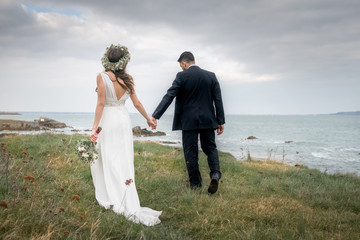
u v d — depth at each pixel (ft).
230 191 16.26
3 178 13.34
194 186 16.17
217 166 15.65
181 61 16.52
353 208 14.15
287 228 10.68
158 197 14.66
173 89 15.38
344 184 19.77
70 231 9.41
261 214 12.11
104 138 12.68
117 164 12.53
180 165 23.71
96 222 9.86
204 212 12.57
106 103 12.81
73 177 16.14
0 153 18.30
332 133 187.42
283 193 16.46
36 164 17.66
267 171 24.04
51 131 35.24
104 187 12.87
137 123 381.19
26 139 27.66
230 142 104.53
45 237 8.36
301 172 23.47
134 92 13.24
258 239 9.71
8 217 9.22
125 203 11.97
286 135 159.53
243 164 27.81
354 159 61.16
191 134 15.94
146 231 10.06
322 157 64.18
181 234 10.37
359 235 10.20
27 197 11.93
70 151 23.20
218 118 16.28
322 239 9.87
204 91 15.71
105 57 12.78
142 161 23.54
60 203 11.59
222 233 10.39
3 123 111.24
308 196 15.88
